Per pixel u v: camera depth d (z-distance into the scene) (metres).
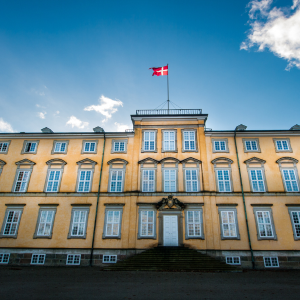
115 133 30.22
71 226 26.16
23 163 29.06
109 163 28.70
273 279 18.09
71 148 29.89
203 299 12.59
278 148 29.00
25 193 27.55
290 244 24.77
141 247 25.00
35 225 26.28
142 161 28.41
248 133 29.58
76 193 27.41
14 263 24.94
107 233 25.80
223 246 24.84
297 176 27.47
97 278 17.98
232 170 27.91
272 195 26.61
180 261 22.39
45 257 25.05
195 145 29.47
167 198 26.61
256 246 24.80
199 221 25.84
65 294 13.30
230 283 16.41
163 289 14.58
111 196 27.16
